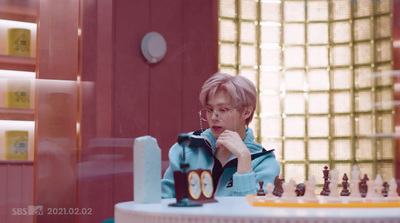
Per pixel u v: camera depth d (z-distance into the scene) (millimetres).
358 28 3998
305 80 4086
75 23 2912
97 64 2992
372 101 3930
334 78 4066
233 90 1751
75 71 2904
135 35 3225
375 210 1101
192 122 3451
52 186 2791
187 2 3498
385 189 1428
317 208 1145
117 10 3131
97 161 2967
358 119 3979
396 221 982
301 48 4090
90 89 2961
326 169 1620
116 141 3070
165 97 3348
